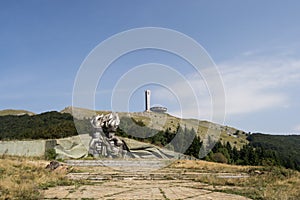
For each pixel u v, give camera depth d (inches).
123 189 595.8
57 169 858.8
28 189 526.6
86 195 518.6
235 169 1088.8
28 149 1268.5
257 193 567.8
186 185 674.2
